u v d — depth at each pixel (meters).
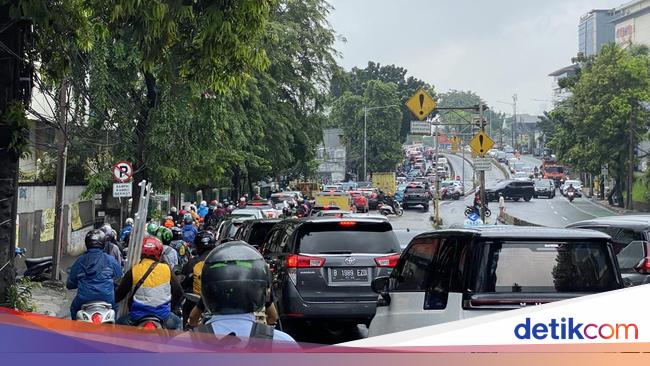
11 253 9.33
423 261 6.87
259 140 33.41
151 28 9.03
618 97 59.88
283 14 38.56
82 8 10.65
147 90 20.02
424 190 59.47
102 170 22.77
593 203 66.50
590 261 5.91
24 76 10.04
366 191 58.75
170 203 32.53
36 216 21.78
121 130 20.16
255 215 21.77
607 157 61.56
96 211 28.48
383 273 10.76
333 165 100.19
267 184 64.88
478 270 5.73
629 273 10.91
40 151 24.09
